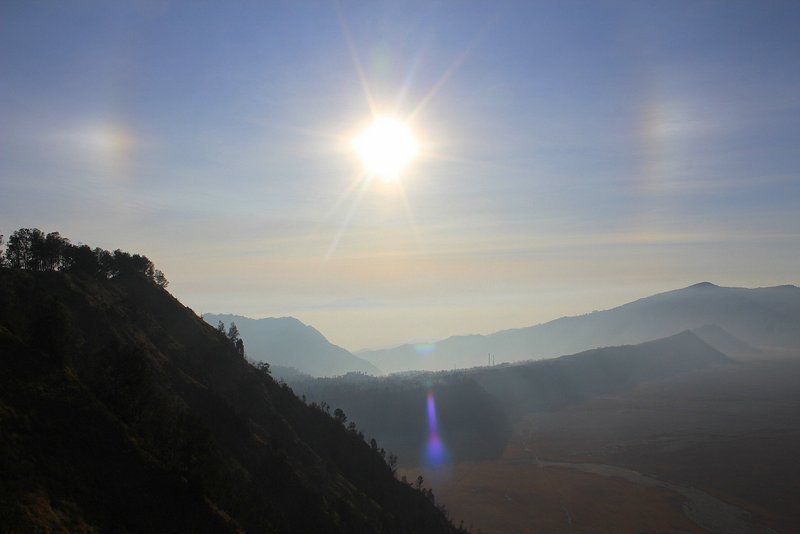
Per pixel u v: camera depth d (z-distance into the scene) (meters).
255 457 96.19
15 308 87.50
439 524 127.12
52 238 119.62
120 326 105.38
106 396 71.50
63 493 49.84
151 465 63.09
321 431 135.38
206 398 102.44
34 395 60.25
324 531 89.19
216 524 61.62
